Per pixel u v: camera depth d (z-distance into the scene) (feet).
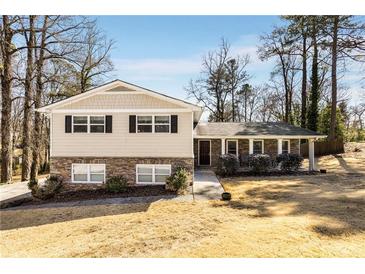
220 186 46.34
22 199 41.60
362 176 53.78
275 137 65.31
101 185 46.70
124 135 47.09
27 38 62.59
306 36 92.43
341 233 23.43
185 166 46.47
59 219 31.45
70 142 47.42
